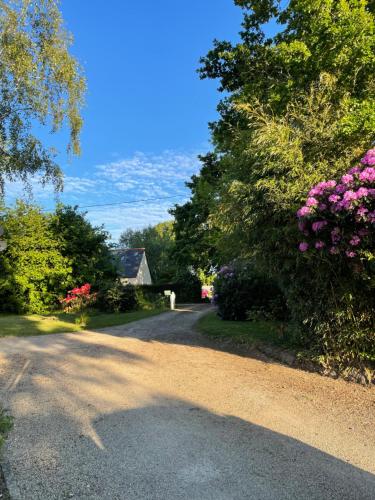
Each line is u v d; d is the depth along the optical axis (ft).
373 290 20.88
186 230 113.60
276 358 26.55
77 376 23.56
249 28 44.78
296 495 10.33
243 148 27.30
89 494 10.50
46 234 71.77
